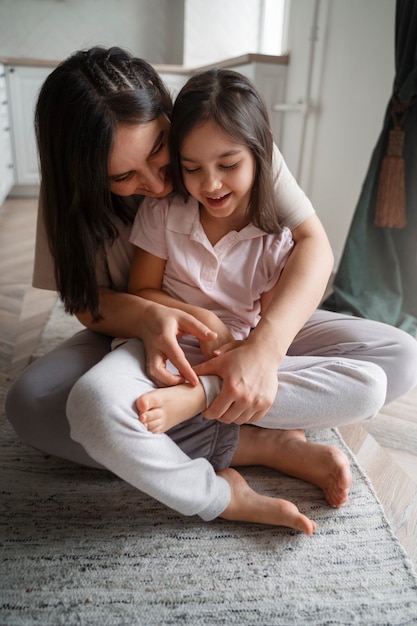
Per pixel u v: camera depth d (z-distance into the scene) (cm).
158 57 380
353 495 84
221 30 357
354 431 104
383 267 165
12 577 68
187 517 80
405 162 156
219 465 82
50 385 80
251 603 65
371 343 92
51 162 77
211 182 77
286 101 251
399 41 147
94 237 83
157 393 69
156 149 75
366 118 183
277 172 91
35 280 94
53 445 82
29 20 354
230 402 72
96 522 78
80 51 78
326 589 67
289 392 80
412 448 99
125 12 363
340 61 198
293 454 85
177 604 65
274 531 77
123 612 64
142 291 91
